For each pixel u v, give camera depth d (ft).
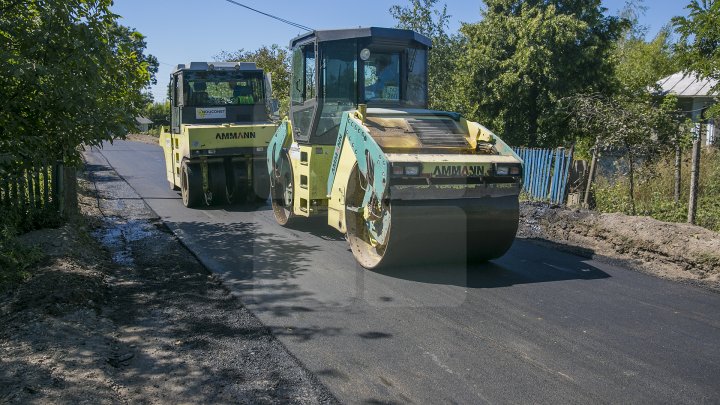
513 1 60.70
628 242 27.20
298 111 31.09
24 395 13.29
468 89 61.16
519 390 14.03
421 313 19.17
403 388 14.16
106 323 18.19
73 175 31.50
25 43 23.06
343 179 25.95
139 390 14.01
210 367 15.33
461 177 22.36
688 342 16.85
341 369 15.19
